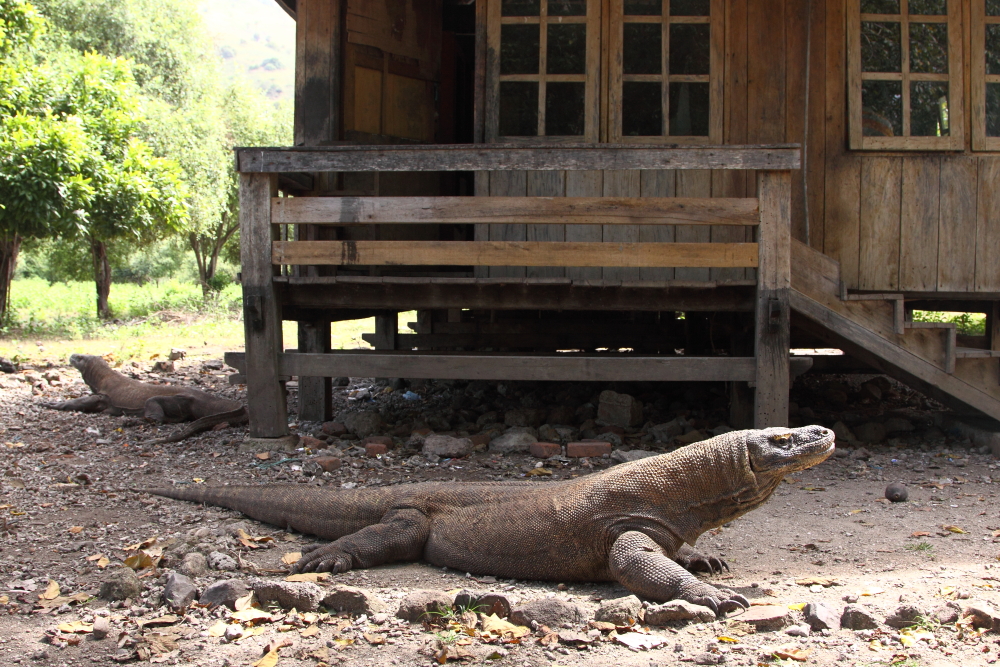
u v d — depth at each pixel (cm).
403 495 481
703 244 711
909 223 832
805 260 745
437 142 1030
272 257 740
